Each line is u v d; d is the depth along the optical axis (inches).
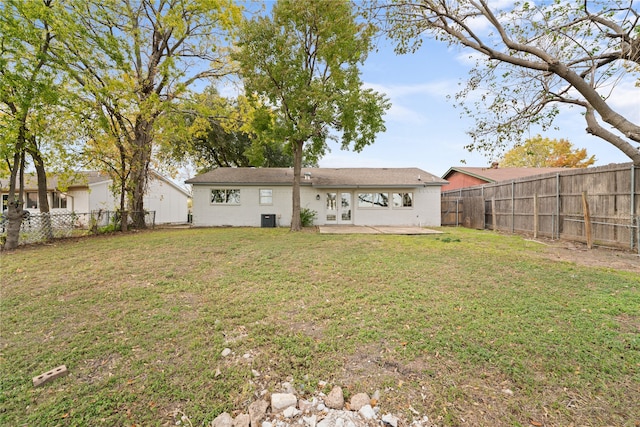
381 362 98.0
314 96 402.3
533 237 380.5
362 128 462.9
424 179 620.7
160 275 205.6
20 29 300.4
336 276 197.6
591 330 115.5
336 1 302.5
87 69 395.9
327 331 119.8
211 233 449.1
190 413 78.0
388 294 160.7
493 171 753.6
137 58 498.0
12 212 322.3
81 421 75.1
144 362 100.9
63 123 381.4
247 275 203.2
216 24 488.4
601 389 83.0
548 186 371.6
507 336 112.0
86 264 237.9
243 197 611.2
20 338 118.6
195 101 527.8
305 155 516.1
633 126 206.8
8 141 301.1
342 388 86.2
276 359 101.0
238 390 86.7
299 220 488.1
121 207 489.1
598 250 277.6
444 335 113.7
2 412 78.7
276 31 397.4
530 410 76.0
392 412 76.5
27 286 183.2
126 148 478.9
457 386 85.5
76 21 358.6
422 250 284.7
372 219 613.3
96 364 100.4
